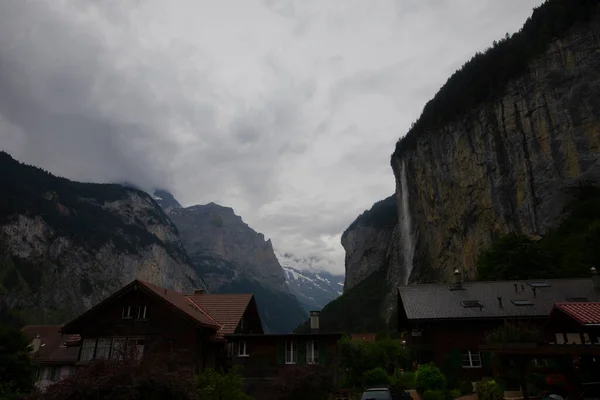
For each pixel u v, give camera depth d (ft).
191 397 40.68
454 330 96.58
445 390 77.30
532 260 151.23
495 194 246.27
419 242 358.23
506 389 66.28
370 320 394.93
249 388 86.53
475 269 257.75
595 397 52.19
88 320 88.53
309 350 89.76
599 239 149.48
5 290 413.80
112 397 36.99
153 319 86.63
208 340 90.48
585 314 57.52
